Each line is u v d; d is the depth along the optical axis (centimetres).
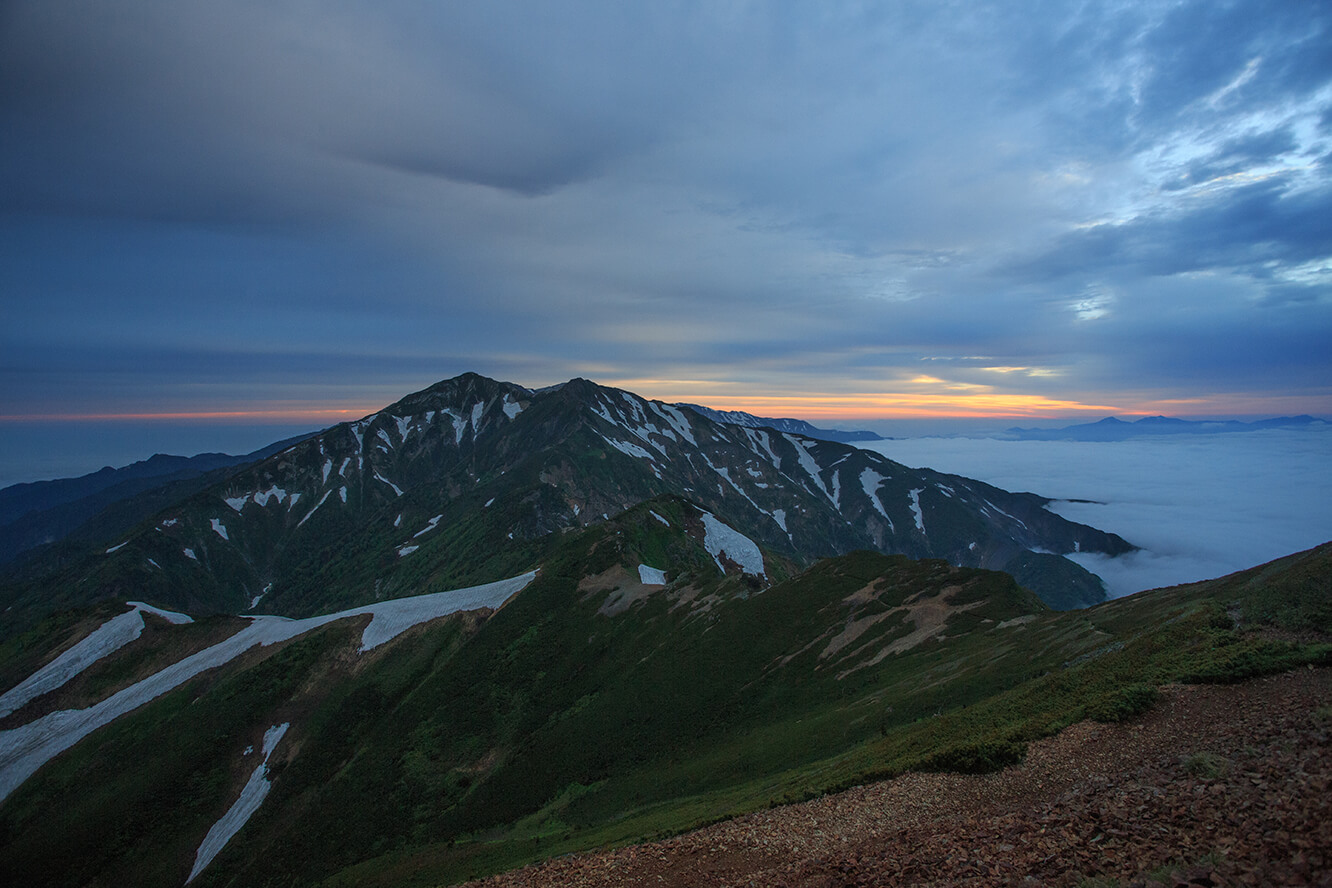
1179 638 3294
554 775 7362
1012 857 1512
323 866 7344
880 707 5231
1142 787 1717
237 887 7406
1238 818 1312
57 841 8288
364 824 7800
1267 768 1543
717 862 2397
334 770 9012
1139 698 2558
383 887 6344
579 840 5372
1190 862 1215
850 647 7288
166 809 8694
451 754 8606
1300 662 2386
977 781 2500
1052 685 3475
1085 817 1598
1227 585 4331
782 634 8200
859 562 9312
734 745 6284
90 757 9569
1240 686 2422
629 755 7169
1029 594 7256
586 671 9362
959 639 6406
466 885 2869
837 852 2155
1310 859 1055
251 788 9075
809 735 5444
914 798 2531
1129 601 5266
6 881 7912
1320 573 3209
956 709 4403
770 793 4059
